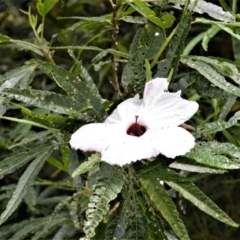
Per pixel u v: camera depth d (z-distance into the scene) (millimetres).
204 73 730
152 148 674
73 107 722
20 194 704
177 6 773
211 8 770
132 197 707
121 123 705
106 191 671
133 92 755
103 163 688
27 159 730
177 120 701
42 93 715
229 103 849
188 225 1154
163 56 923
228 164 666
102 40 1182
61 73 727
